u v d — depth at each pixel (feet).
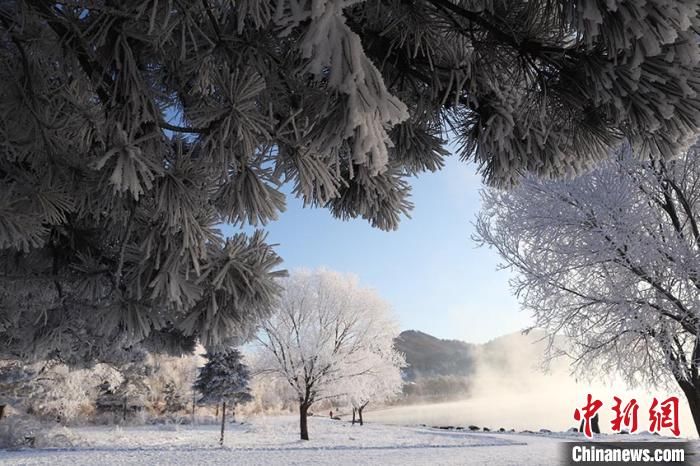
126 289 3.33
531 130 2.97
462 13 2.82
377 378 87.71
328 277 83.92
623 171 23.65
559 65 2.70
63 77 2.84
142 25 2.48
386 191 3.70
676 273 21.68
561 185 24.21
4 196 2.64
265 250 3.37
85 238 4.34
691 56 1.96
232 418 139.74
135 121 2.48
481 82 3.06
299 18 1.55
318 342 77.41
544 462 36.42
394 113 1.66
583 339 26.27
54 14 2.54
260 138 2.88
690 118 2.13
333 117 1.94
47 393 65.41
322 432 93.61
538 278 25.08
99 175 2.96
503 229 26.81
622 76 2.16
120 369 65.57
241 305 3.10
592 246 23.11
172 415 134.82
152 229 3.01
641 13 1.78
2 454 47.52
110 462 42.50
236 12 2.70
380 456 48.93
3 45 2.95
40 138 3.01
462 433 89.25
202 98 2.90
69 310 5.00
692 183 24.62
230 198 2.93
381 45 3.12
